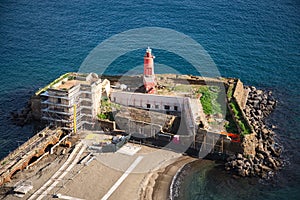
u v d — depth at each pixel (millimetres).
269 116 111500
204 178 88312
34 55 144625
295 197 83812
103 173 87688
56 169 88375
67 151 94438
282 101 118562
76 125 99938
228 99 107438
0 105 116375
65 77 112000
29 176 86125
